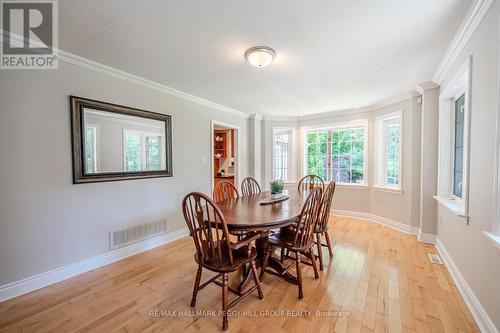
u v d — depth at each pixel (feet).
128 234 9.19
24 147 6.58
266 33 6.18
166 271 7.88
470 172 5.98
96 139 8.13
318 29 5.98
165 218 10.71
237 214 6.59
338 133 15.84
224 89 10.84
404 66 8.29
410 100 11.34
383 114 13.28
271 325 5.26
